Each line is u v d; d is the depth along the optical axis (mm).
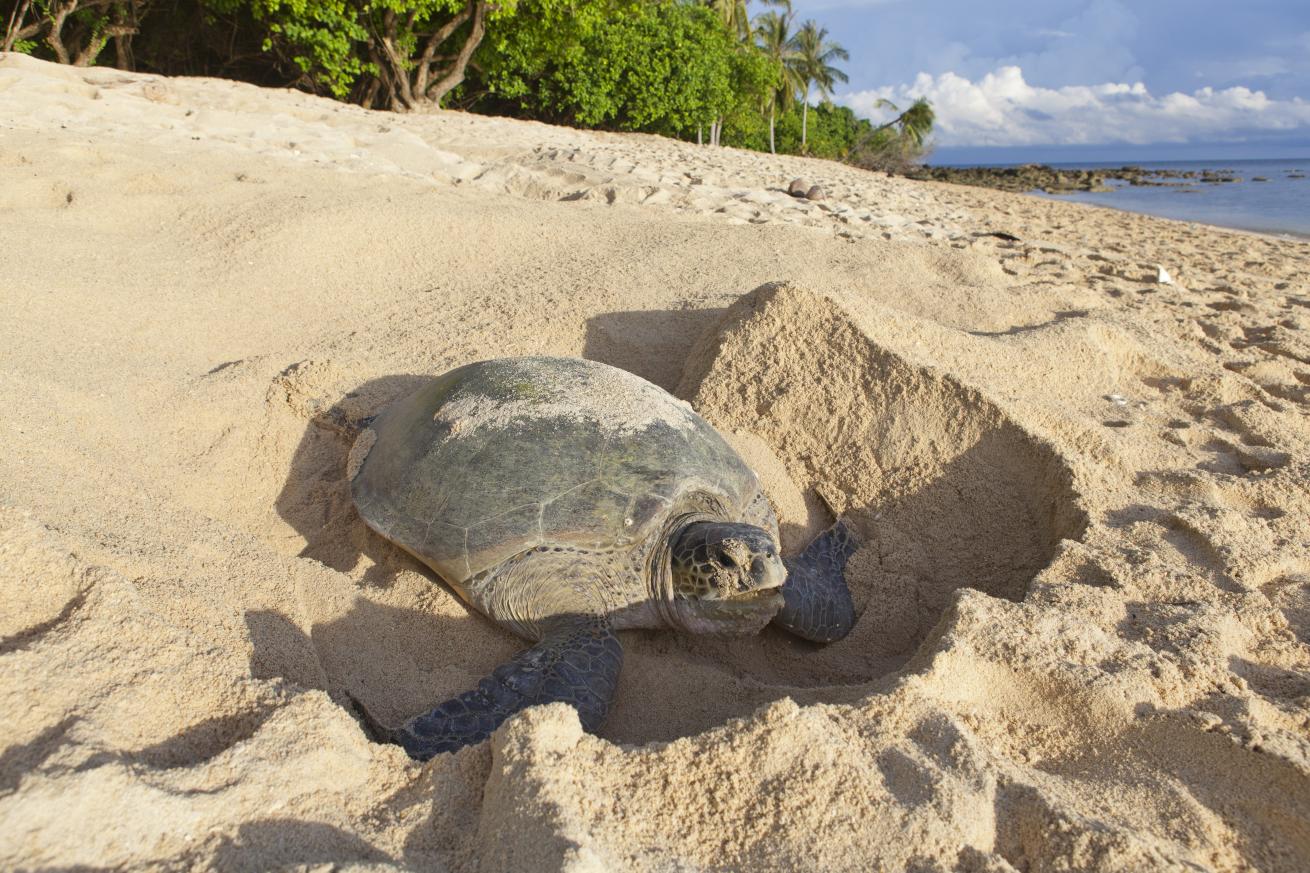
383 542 1438
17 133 2871
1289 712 924
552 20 8016
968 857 725
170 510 1261
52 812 617
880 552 1527
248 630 1060
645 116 10781
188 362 1808
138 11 7949
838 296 1862
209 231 2367
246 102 4805
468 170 4047
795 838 738
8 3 7285
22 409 1328
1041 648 1000
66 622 834
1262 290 3576
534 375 1446
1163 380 2006
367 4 6945
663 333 2109
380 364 1923
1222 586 1210
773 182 5777
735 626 1271
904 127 23844
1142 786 841
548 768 763
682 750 812
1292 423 1782
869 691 1019
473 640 1283
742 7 15594
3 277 1835
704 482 1323
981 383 1751
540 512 1240
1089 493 1442
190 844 653
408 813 750
